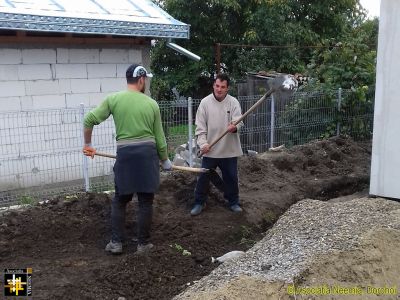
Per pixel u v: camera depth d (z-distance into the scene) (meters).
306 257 4.14
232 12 16.12
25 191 7.51
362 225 4.77
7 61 7.29
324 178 8.10
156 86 15.47
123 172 4.92
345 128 10.59
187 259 4.94
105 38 8.30
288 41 15.53
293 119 10.05
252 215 6.25
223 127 5.85
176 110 8.58
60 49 7.81
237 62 15.81
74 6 8.08
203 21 15.96
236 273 4.06
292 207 5.69
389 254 4.38
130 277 4.45
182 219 5.94
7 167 7.39
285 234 4.84
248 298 3.60
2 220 5.54
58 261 4.91
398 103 6.45
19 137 7.48
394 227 4.76
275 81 5.74
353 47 11.05
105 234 5.57
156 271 4.61
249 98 9.80
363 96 10.38
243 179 7.55
